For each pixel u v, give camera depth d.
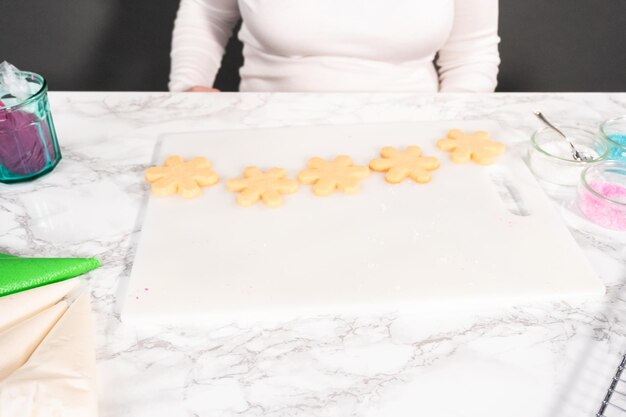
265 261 0.80
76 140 1.06
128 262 0.81
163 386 0.65
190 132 1.07
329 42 1.33
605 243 0.85
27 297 0.71
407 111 1.13
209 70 1.50
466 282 0.77
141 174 0.98
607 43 2.10
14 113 0.89
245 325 0.73
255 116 1.12
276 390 0.65
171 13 2.01
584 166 0.94
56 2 1.97
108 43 2.04
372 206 0.90
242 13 1.38
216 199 0.91
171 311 0.73
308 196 0.92
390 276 0.78
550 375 0.66
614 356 0.69
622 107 1.15
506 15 2.08
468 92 1.31
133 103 1.17
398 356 0.69
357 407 0.63
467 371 0.67
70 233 0.86
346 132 1.06
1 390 0.58
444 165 0.98
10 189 0.94
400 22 1.30
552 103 1.16
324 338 0.71
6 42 2.02
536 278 0.78
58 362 0.62
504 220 0.87
